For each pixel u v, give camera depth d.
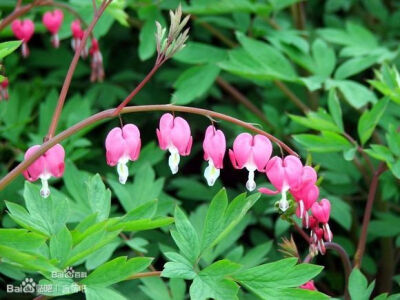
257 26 0.80
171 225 0.68
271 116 0.80
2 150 0.75
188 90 0.74
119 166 0.52
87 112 0.75
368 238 0.73
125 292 0.65
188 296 0.63
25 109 0.77
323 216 0.55
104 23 0.76
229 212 0.55
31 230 0.54
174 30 0.51
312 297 0.52
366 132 0.65
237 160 0.54
